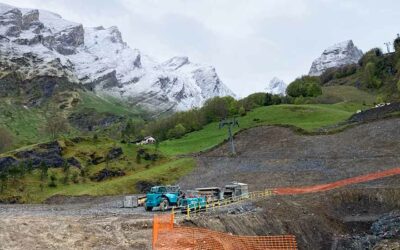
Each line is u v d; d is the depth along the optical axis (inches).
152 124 7805.1
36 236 1069.1
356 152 3152.1
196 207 1780.3
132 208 2078.0
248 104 6845.5
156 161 3988.7
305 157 3297.2
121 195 3011.8
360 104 6742.1
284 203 2139.5
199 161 3801.7
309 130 3991.1
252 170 3257.9
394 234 1720.0
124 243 1107.3
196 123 6678.2
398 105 4008.4
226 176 3208.7
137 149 4175.7
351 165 2913.4
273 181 2886.3
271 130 4197.8
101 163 3828.7
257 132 4266.7
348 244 1784.0
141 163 3932.1
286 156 3430.1
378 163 2837.1
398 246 1507.1
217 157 3838.6
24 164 3550.7
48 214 1718.8
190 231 1294.3
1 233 1035.9
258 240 1454.2
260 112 5944.9
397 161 2795.3
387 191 2239.2
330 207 2223.2
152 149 4259.4
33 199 3041.3
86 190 3083.2
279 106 6087.6
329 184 2605.8
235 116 6274.6
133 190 3134.8
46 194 3152.1
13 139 6806.1
